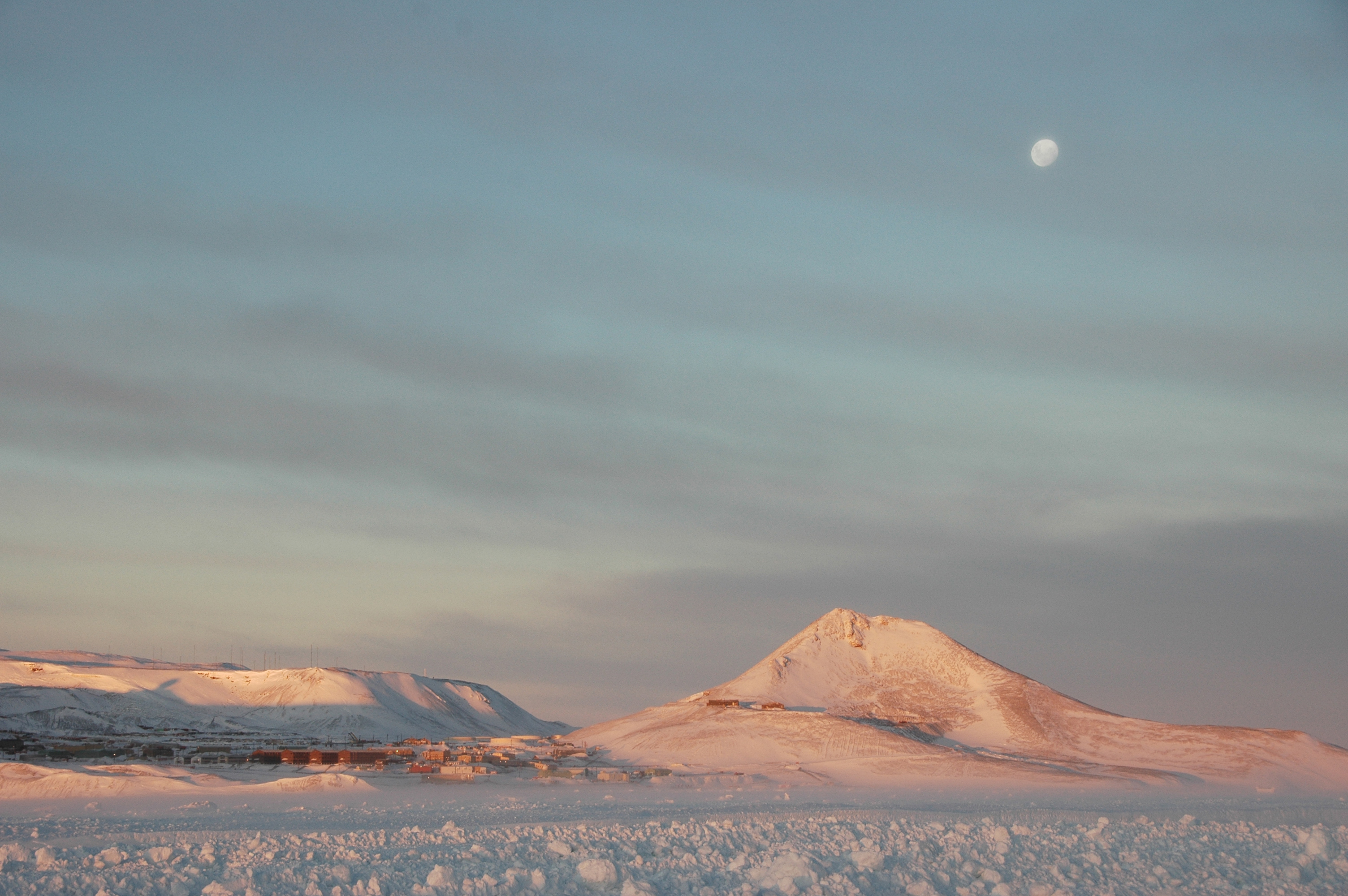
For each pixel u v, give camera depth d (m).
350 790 152.12
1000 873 44.28
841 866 44.38
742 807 115.19
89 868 45.38
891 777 188.25
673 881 41.12
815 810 106.75
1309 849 49.97
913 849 49.19
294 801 134.62
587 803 131.50
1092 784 186.50
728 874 43.59
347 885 40.31
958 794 157.12
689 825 63.09
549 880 40.78
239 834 68.50
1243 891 41.12
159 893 39.34
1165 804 130.75
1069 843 53.69
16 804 130.50
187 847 51.19
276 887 39.72
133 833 71.44
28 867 45.78
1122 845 53.38
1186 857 49.22
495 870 43.19
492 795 150.38
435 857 47.50
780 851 50.81
